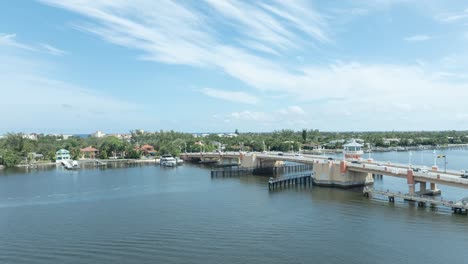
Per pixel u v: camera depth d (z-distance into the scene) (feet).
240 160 546.26
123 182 410.72
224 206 271.90
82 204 289.33
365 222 220.84
